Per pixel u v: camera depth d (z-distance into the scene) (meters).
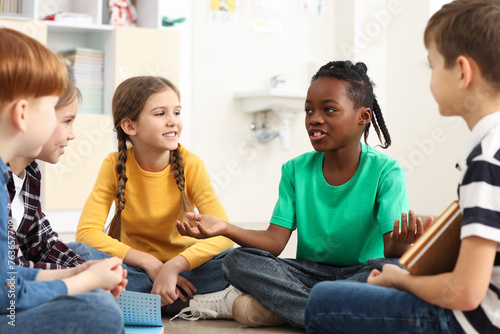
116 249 1.69
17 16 3.28
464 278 0.88
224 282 1.71
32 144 0.94
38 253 1.46
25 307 0.89
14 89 0.89
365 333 1.01
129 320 1.40
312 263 1.65
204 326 1.55
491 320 0.91
